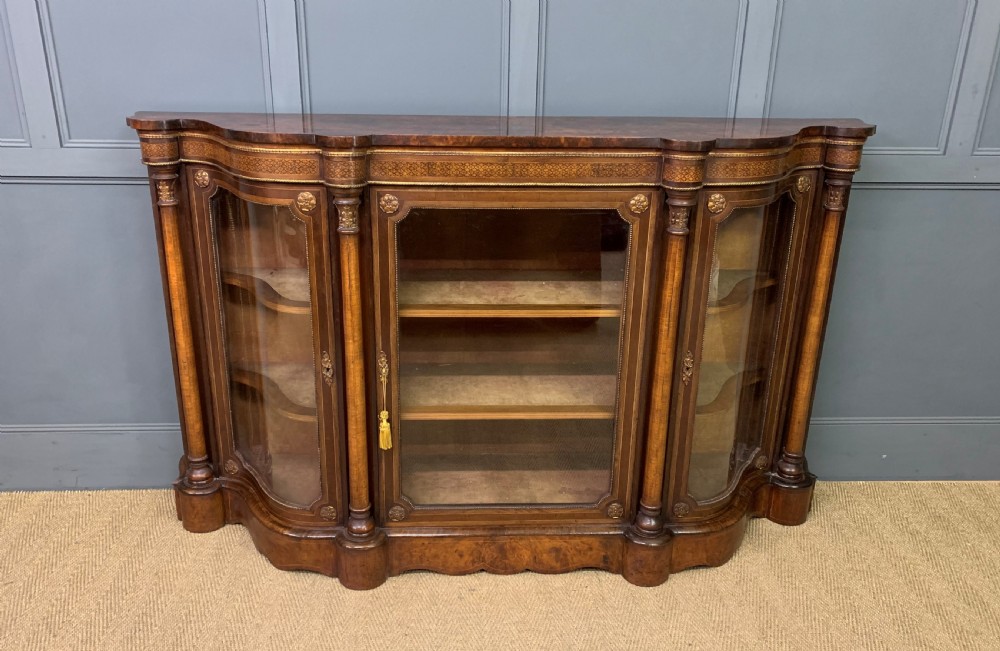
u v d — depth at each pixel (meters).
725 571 1.89
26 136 1.88
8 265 1.98
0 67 1.83
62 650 1.60
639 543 1.79
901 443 2.28
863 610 1.76
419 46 1.88
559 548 1.84
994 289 2.14
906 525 2.08
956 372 2.22
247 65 1.87
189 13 1.82
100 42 1.83
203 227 1.73
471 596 1.79
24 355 2.06
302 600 1.76
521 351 1.72
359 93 1.91
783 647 1.65
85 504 2.11
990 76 1.94
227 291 1.78
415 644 1.65
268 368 1.77
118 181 1.94
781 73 1.94
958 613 1.76
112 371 2.10
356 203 1.51
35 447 2.14
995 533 2.05
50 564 1.86
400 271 1.61
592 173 1.55
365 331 1.64
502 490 1.83
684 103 1.95
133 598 1.75
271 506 1.86
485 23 1.87
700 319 1.67
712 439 1.84
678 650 1.64
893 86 1.95
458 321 1.68
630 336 1.68
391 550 1.81
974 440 2.28
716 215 1.59
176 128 1.63
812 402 2.01
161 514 2.07
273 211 1.59
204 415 1.92
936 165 2.01
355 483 1.75
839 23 1.90
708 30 1.90
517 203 1.56
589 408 1.76
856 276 2.12
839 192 1.75
